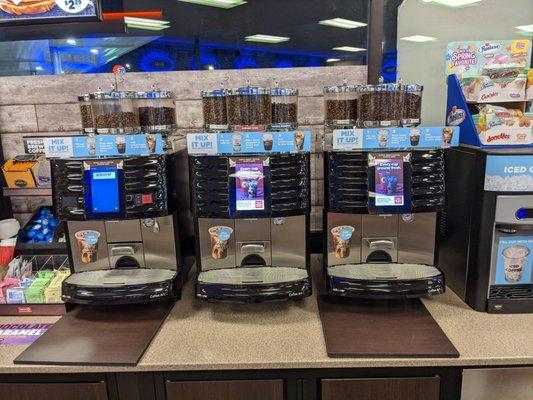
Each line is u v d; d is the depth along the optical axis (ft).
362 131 4.52
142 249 5.17
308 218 4.95
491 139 4.85
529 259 4.69
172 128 5.43
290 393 4.21
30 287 5.12
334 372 4.15
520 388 4.13
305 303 5.17
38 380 4.24
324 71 6.30
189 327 4.66
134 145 4.56
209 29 12.05
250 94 4.73
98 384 4.20
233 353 4.16
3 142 6.59
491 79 5.07
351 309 4.94
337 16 7.52
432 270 4.95
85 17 5.91
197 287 4.72
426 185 4.58
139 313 4.98
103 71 6.67
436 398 4.19
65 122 6.52
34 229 6.10
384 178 4.54
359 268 5.03
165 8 12.27
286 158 4.55
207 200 4.61
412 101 4.93
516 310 4.79
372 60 6.21
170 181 4.80
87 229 5.06
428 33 6.42
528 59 6.45
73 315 4.99
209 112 5.05
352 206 4.65
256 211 4.56
